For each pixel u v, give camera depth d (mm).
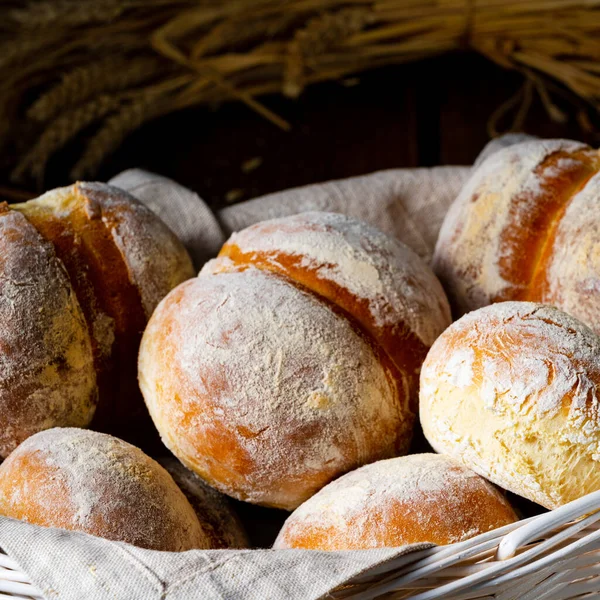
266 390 481
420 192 669
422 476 462
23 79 874
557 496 448
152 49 897
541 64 906
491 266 554
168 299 518
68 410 520
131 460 473
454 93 918
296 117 913
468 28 896
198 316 495
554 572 436
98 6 824
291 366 483
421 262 543
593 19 869
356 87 943
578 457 443
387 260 521
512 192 557
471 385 455
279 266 515
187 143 893
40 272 515
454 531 449
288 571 414
